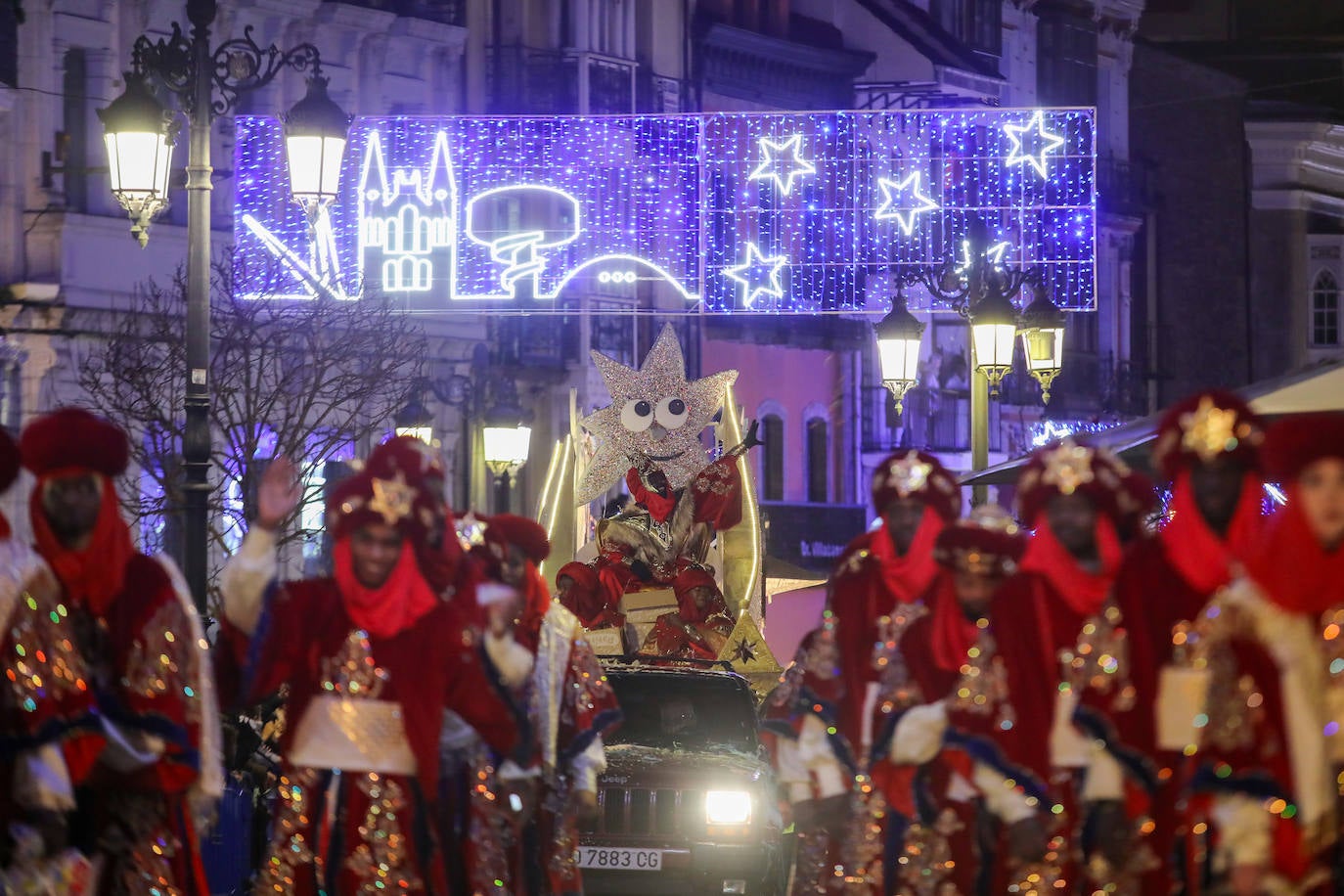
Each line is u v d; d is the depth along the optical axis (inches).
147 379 1936.5
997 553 589.3
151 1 2135.8
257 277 2135.8
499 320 2566.4
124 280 2073.1
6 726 502.9
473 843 574.2
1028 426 3737.7
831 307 3218.5
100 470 536.7
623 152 2716.5
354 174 2405.3
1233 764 462.0
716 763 924.6
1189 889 537.6
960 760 573.6
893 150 3282.5
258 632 552.7
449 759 573.0
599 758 675.4
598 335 2706.7
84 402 2018.9
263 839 892.6
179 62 1081.4
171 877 545.3
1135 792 547.2
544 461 2642.7
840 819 631.2
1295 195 4360.2
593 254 2684.5
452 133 2522.1
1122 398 4020.7
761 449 3201.3
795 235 3186.5
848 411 3346.5
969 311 1459.2
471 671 567.5
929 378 3474.4
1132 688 542.0
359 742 558.6
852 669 625.6
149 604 541.3
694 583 1224.2
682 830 900.6
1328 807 457.1
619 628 1210.6
